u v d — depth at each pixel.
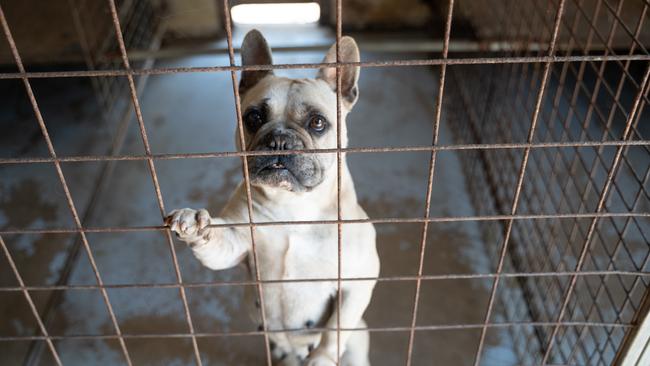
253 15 2.42
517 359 1.22
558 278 1.16
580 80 1.07
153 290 1.39
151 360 1.24
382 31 2.44
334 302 0.98
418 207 1.60
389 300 1.34
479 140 1.67
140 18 2.31
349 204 0.93
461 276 0.79
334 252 0.90
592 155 1.65
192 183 1.70
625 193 1.52
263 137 0.83
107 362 1.24
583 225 1.44
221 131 1.92
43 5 1.99
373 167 1.74
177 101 2.07
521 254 1.39
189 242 0.78
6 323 1.32
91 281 1.41
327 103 0.89
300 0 2.39
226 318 1.31
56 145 1.86
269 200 0.89
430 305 1.33
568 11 1.61
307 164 0.82
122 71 0.63
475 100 1.75
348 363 1.09
